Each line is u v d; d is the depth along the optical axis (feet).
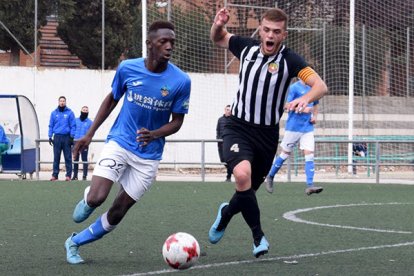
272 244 54.75
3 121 154.30
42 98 160.04
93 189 44.50
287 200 91.15
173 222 67.56
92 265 45.11
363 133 178.81
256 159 47.73
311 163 96.84
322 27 172.96
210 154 164.14
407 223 68.44
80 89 161.27
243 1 164.86
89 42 183.21
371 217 73.41
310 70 45.14
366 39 176.86
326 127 175.63
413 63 179.01
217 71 164.04
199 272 42.88
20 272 42.68
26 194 96.37
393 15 177.17
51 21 183.62
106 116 46.16
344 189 109.29
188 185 114.21
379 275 42.47
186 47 161.58
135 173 45.11
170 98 44.70
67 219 69.41
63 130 127.85
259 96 46.37
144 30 136.05
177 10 160.86
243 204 46.57
